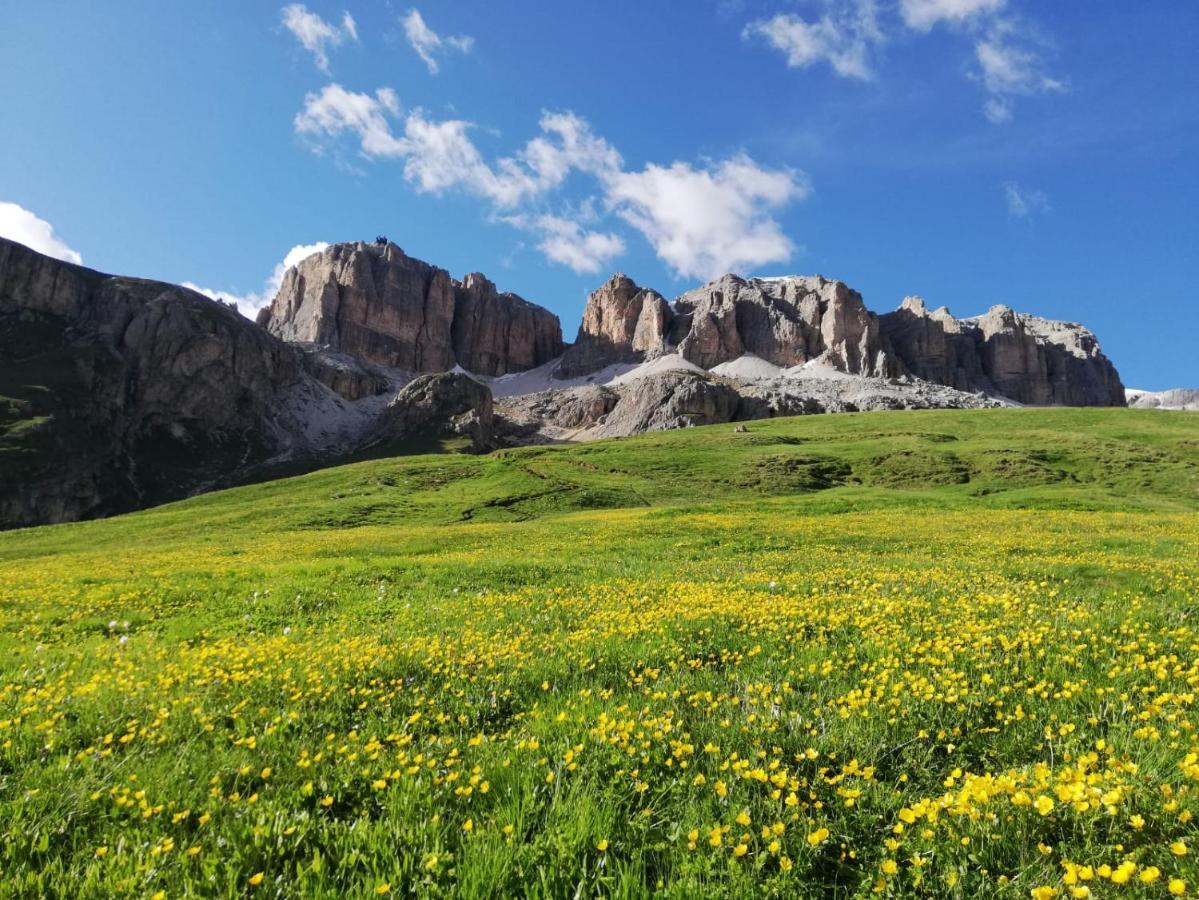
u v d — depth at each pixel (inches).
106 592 762.8
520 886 157.6
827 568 734.5
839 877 164.6
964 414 5679.1
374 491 3260.3
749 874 157.5
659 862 168.4
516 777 208.8
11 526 6697.8
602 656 367.6
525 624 484.4
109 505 7436.0
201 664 387.2
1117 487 2938.0
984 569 679.1
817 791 197.5
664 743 232.7
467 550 1339.8
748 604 488.7
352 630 517.0
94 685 341.7
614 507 2829.7
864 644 355.3
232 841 180.7
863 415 6141.7
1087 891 129.4
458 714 289.1
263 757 248.1
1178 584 551.5
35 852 179.6
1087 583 601.0
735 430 5585.6
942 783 202.4
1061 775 177.2
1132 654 304.2
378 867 166.6
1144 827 160.4
